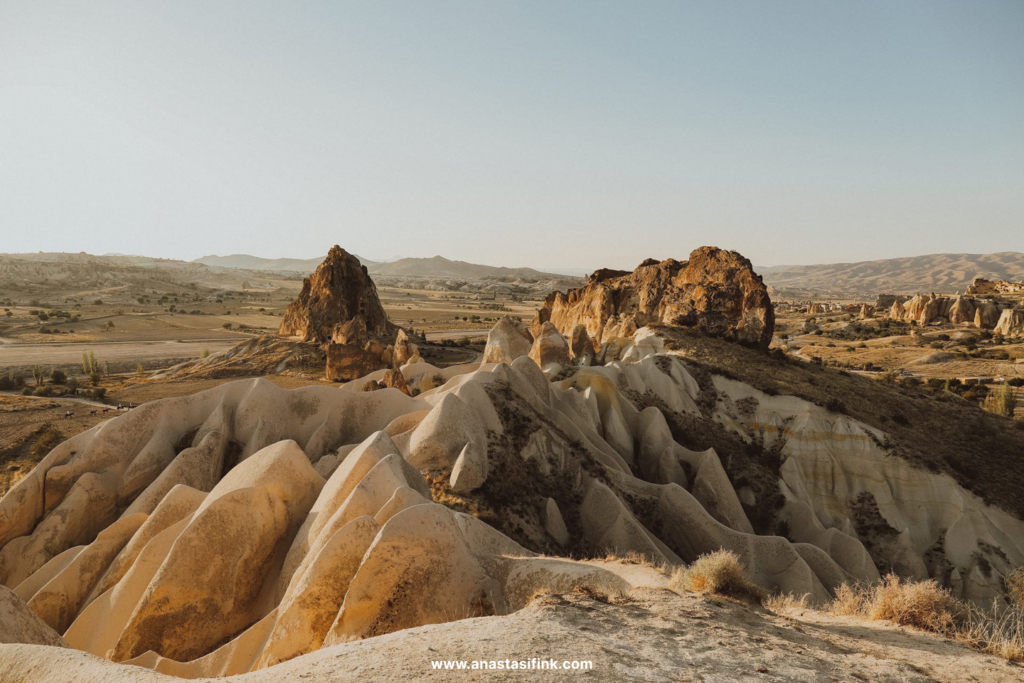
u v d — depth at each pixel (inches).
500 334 2117.4
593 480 1131.9
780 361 2138.3
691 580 474.9
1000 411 2407.7
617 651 321.7
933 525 1370.6
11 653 332.5
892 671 320.5
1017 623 387.2
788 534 1330.0
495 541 696.4
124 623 666.2
